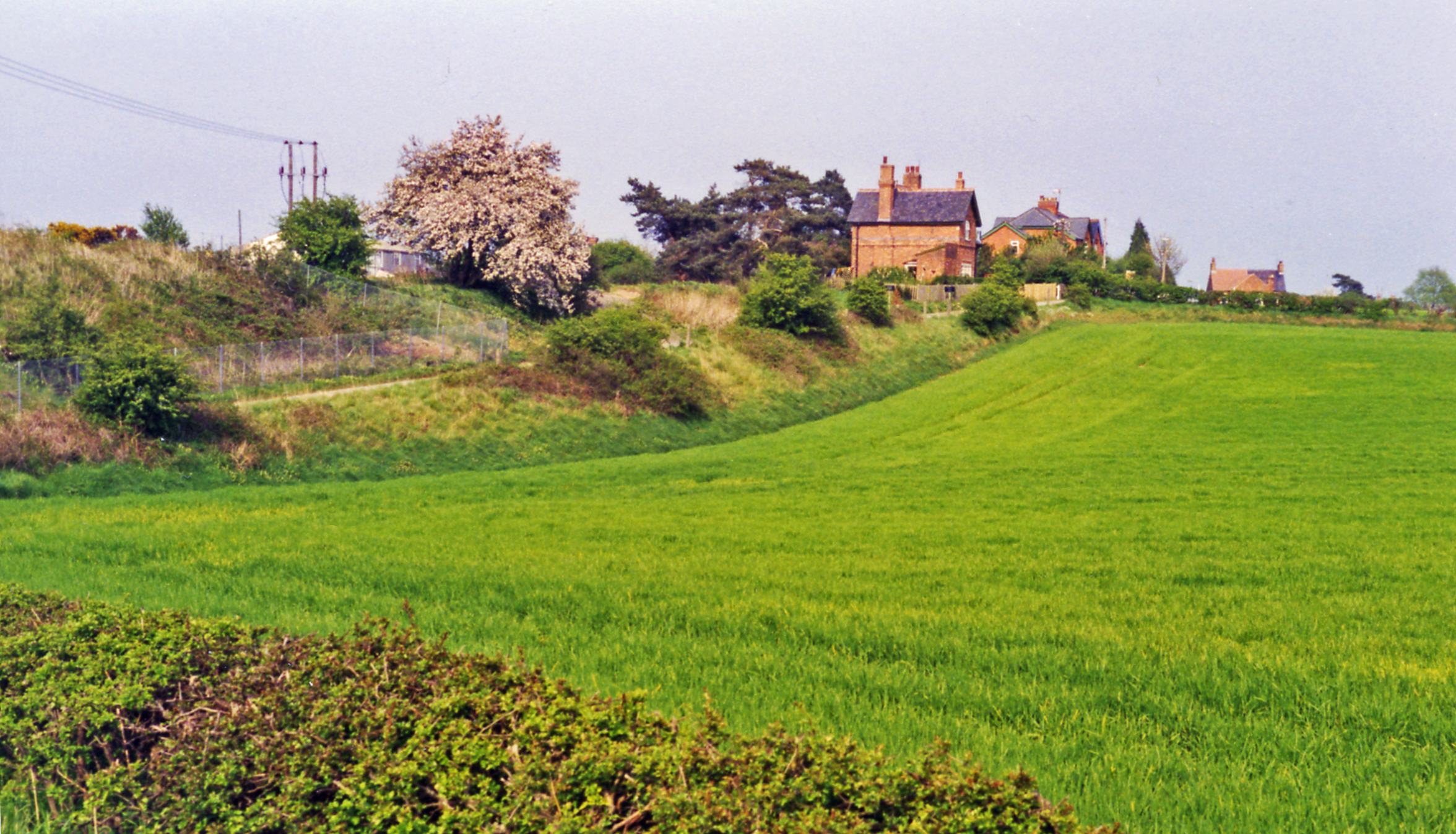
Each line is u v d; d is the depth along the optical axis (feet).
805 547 57.31
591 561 51.37
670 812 14.19
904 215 280.51
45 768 19.16
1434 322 239.09
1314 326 241.96
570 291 185.98
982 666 30.76
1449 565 48.93
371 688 19.67
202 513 71.41
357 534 60.85
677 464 107.04
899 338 202.69
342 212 165.07
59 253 127.85
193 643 22.66
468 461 112.57
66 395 95.76
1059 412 143.33
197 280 136.05
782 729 16.53
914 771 16.16
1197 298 264.93
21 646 22.81
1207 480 86.17
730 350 170.30
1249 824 18.65
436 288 171.42
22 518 66.74
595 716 17.12
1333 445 106.22
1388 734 23.89
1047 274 271.69
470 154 182.80
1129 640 33.55
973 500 79.00
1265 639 34.35
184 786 17.28
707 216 322.55
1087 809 19.35
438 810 16.20
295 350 122.52
